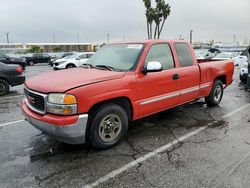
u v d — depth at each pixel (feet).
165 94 16.05
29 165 11.76
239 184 10.09
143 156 12.64
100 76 13.08
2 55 73.36
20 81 31.55
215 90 21.95
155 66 14.30
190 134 15.57
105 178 10.67
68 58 70.13
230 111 20.84
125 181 10.44
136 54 15.01
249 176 10.65
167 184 10.19
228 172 10.98
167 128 16.65
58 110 11.59
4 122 18.25
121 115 13.69
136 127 16.83
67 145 13.92
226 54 69.41
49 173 11.06
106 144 13.28
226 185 10.05
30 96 13.11
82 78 12.78
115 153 12.98
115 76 13.29
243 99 25.82
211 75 20.65
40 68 86.84
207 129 16.46
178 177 10.68
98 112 12.68
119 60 15.35
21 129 16.65
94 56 17.58
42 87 12.34
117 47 16.75
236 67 66.28
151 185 10.15
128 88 13.65
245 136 15.19
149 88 14.85
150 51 15.39
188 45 18.66
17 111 21.59
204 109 21.40
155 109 15.58
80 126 11.80
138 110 14.49
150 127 16.85
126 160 12.23
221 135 15.37
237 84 37.50
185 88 17.69
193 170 11.21
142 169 11.38
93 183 10.32
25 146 13.87
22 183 10.29
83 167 11.57
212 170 11.18
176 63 17.04
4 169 11.39
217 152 12.98
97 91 12.25
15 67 31.22
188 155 12.68
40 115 12.34
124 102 14.08
